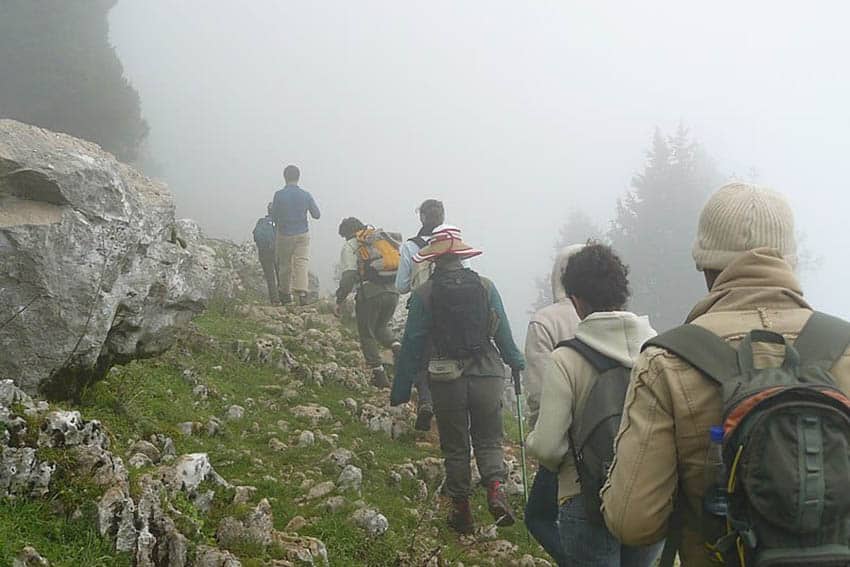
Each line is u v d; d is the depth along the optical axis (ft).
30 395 16.89
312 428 26.09
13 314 16.52
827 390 8.54
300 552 16.10
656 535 9.32
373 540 18.93
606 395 13.92
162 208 19.89
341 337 39.22
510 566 20.92
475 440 22.84
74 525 13.16
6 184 16.61
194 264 21.97
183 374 26.14
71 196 16.98
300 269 46.73
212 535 15.53
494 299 23.13
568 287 15.53
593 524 14.05
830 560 8.04
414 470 24.81
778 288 9.64
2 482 13.21
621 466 9.40
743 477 8.34
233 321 36.94
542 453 14.28
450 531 22.22
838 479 8.08
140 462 16.74
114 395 20.35
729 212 10.03
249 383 28.71
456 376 22.36
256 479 20.57
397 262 33.83
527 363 19.53
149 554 13.56
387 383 33.45
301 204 46.62
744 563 8.50
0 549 12.01
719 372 9.10
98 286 17.33
